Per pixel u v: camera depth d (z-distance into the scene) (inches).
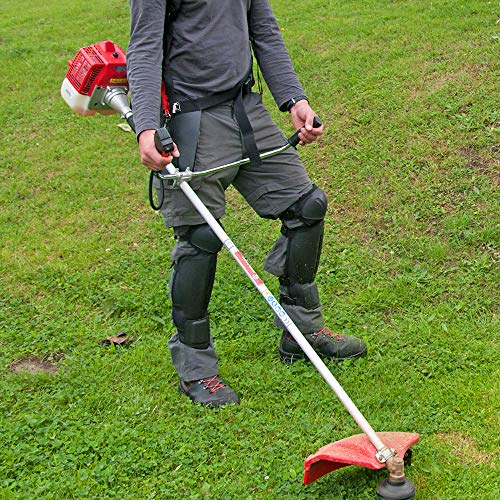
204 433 126.2
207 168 127.4
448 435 121.3
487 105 215.8
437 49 258.1
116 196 223.5
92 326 164.1
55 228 209.2
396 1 319.6
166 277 179.3
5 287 181.6
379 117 228.5
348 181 206.1
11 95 302.8
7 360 153.6
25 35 372.8
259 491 113.7
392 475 104.2
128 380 143.1
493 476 111.4
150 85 121.2
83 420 131.8
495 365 136.3
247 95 131.4
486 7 283.9
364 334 151.3
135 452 122.0
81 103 137.4
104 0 424.2
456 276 164.6
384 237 183.3
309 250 136.0
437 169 199.6
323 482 113.3
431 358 141.0
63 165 245.8
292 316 141.0
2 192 230.4
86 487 114.8
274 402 133.8
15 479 118.3
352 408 110.1
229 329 157.9
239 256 121.2
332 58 275.0
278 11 339.0
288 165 133.4
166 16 125.0
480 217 180.9
